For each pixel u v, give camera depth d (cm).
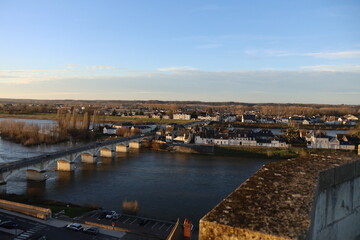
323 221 1069
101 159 11100
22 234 4156
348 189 1222
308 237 718
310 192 923
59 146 13050
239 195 945
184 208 5912
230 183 7794
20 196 6259
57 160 8344
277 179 1056
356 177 1267
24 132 13962
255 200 898
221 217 808
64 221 4731
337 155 1376
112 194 6731
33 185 7312
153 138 15238
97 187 7256
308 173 1079
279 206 851
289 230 724
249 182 1052
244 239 743
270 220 777
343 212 1188
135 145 13975
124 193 6812
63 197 6431
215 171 9219
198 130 15888
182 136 14888
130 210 5716
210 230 790
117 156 11819
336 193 1157
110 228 4575
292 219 775
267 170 1170
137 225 4831
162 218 5356
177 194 6800
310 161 1255
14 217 4744
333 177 1136
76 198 6388
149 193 6844
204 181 7969
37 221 4641
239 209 847
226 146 13062
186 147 13025
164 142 14238
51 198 6338
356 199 1272
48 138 13775
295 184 995
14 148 12206
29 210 4925
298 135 15138
